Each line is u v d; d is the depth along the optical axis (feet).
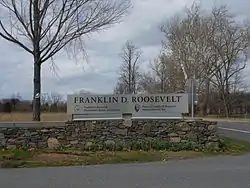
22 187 30.45
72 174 36.99
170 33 188.03
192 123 58.29
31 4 80.43
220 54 198.70
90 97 59.06
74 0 83.10
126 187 30.14
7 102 133.90
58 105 133.59
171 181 32.63
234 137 76.07
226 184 31.09
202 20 188.03
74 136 57.26
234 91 239.91
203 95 215.31
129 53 213.46
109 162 45.83
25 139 56.44
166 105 59.11
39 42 82.38
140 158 48.47
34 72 82.69
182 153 53.01
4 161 44.86
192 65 181.06
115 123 57.98
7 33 85.81
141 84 226.58
